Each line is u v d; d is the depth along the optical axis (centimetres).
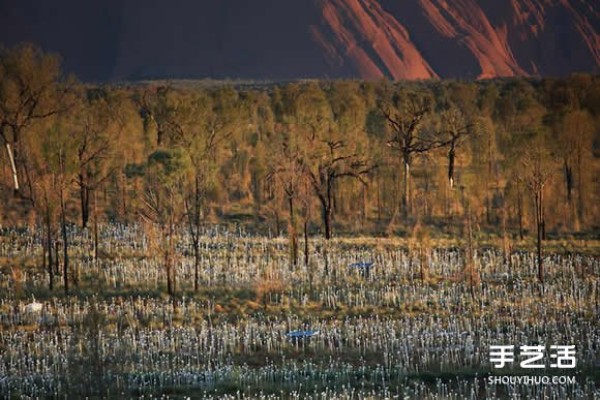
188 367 9725
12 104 18900
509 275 14288
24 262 14575
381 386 9081
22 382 9200
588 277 14000
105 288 13225
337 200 19950
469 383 9212
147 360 10000
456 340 10712
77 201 19412
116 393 8819
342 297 12962
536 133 18100
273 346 10706
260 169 19738
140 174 19050
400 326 11312
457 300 12688
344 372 9462
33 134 18212
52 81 19762
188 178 14488
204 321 11500
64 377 9269
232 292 13112
